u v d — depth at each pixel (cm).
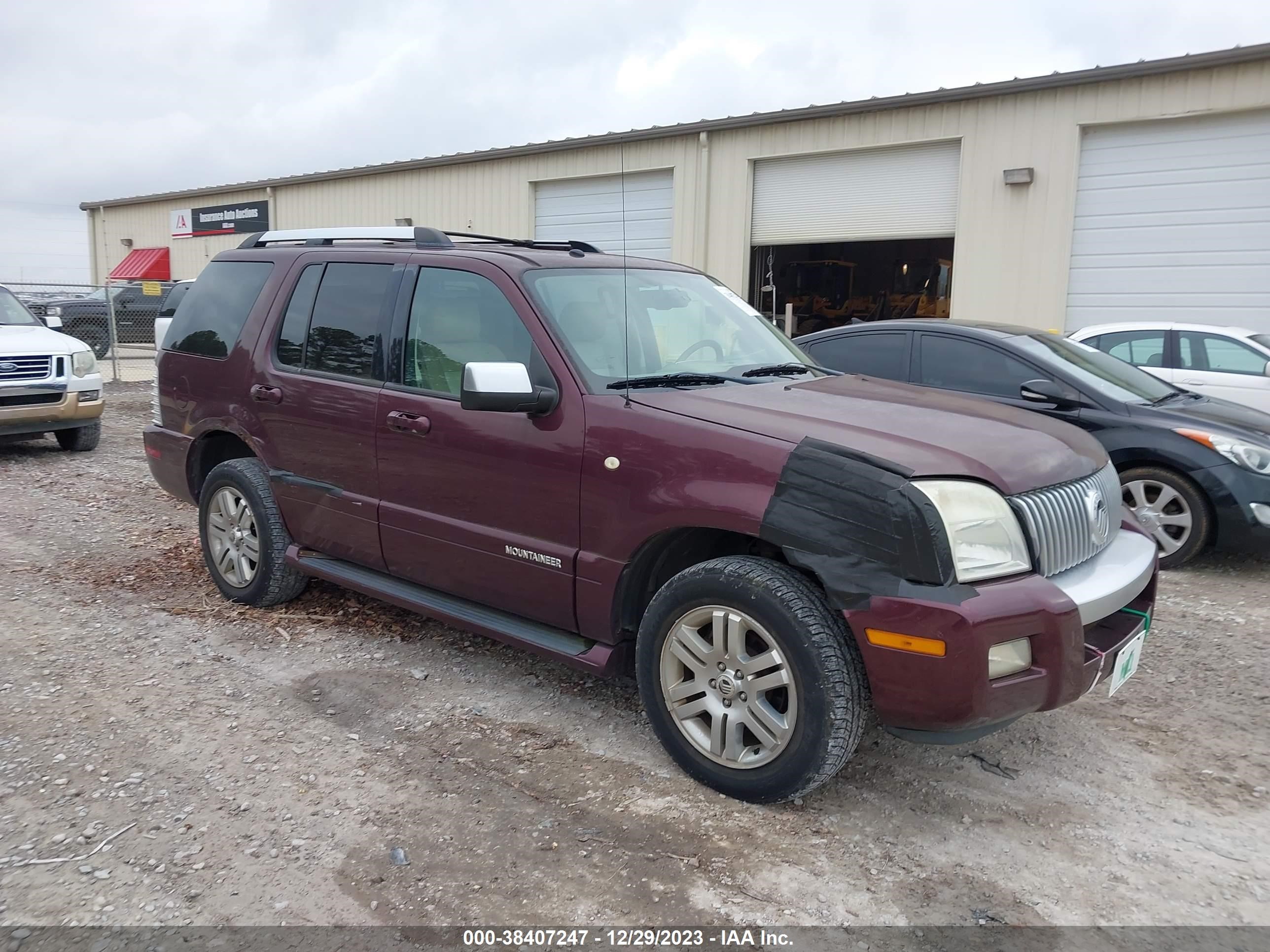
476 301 400
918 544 280
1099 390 639
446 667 442
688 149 1714
